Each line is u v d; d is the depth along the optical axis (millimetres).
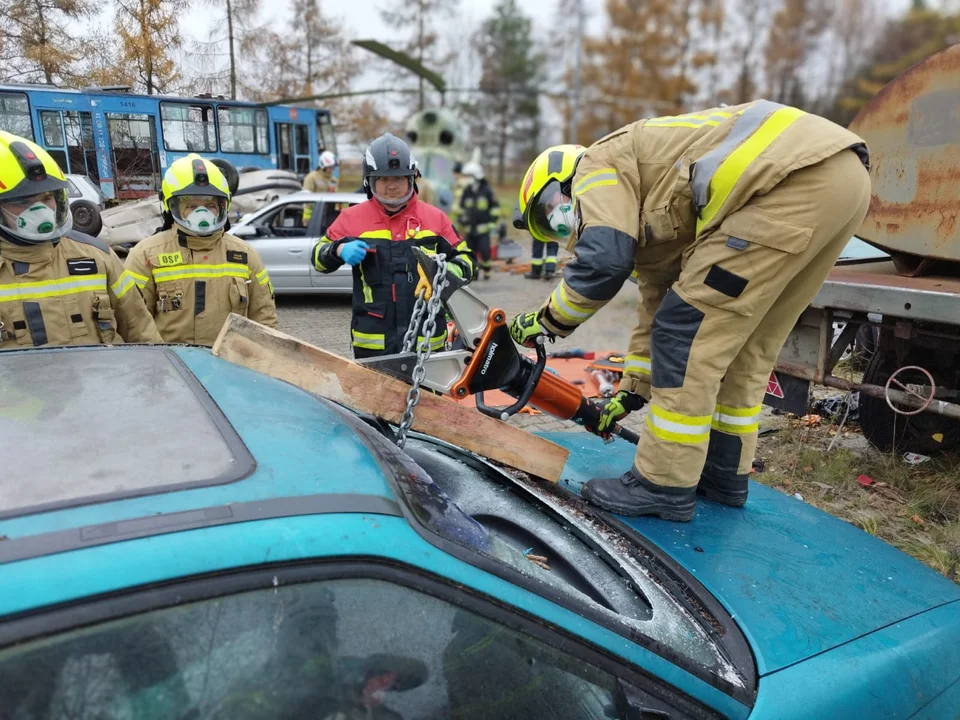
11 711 714
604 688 1117
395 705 924
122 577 786
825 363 3615
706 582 1638
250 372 1451
